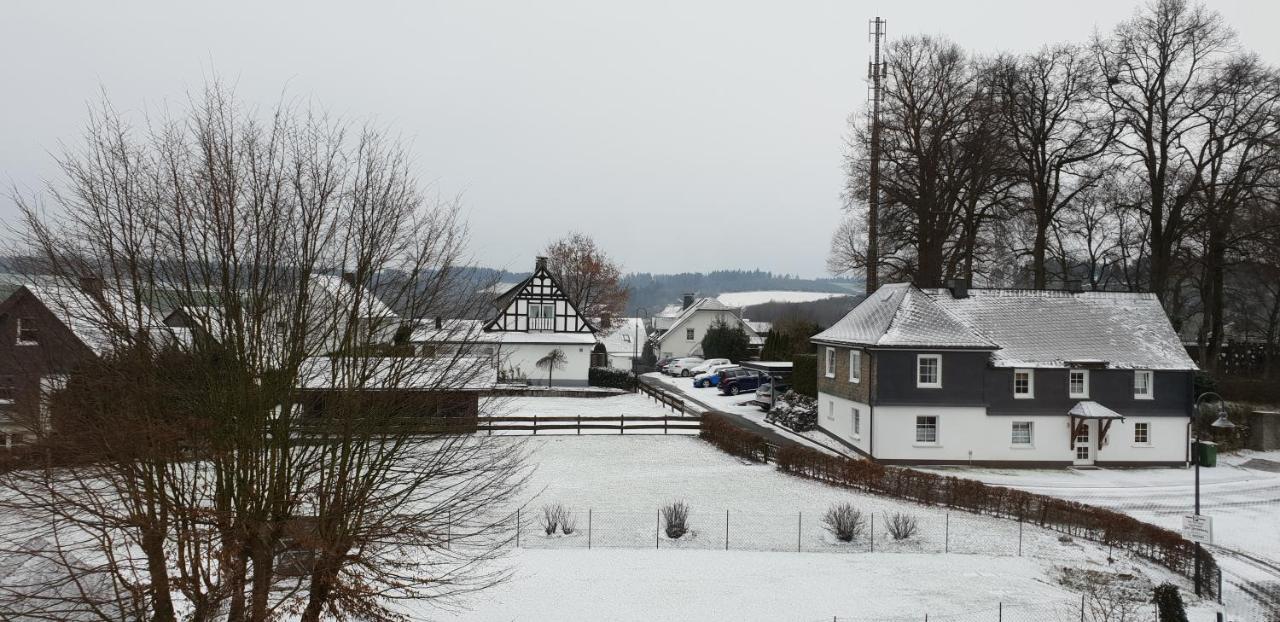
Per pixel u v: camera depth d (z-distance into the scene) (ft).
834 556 81.20
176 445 45.55
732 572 75.77
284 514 46.78
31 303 45.52
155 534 43.86
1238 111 155.43
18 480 46.73
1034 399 124.67
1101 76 165.78
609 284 297.12
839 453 128.67
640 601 68.23
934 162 169.78
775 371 170.91
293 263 47.91
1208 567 75.97
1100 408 122.83
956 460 123.03
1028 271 191.93
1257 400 162.30
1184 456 127.13
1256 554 85.76
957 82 173.06
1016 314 133.39
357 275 49.80
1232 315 206.69
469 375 56.08
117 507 49.01
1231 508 102.68
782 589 71.56
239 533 44.98
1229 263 164.45
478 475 59.16
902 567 78.02
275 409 47.78
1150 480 117.70
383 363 53.31
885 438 122.01
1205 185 160.45
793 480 109.91
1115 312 135.13
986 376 124.06
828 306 539.29
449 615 64.59
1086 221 197.06
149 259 45.29
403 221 52.03
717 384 207.51
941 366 122.93
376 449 55.06
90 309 44.83
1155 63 162.09
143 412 43.88
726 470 115.14
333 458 48.60
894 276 192.24
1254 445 142.20
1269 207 157.58
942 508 98.12
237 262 45.98
